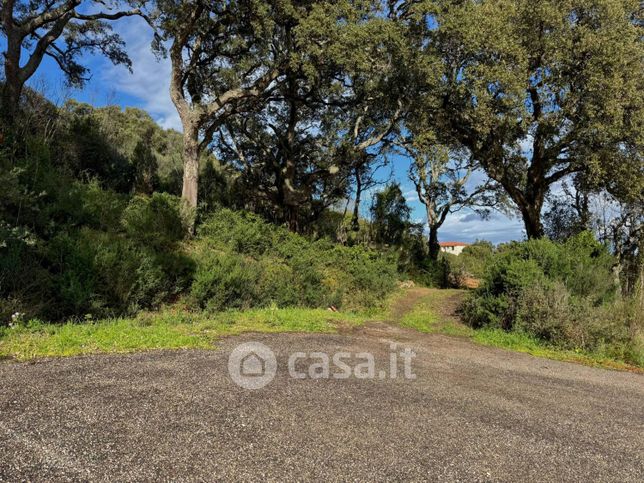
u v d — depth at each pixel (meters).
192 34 16.59
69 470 2.39
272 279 12.24
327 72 17.41
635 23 16.27
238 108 19.12
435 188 29.91
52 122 16.41
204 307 9.56
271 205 26.25
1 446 2.56
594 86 13.88
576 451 3.45
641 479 3.04
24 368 4.04
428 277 26.97
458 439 3.42
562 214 22.88
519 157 17.83
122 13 17.27
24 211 8.41
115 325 6.62
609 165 15.20
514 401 4.72
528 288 10.54
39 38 18.81
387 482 2.63
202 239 14.71
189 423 3.16
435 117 17.94
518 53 14.16
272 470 2.62
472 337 10.25
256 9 14.25
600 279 11.18
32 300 6.62
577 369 7.33
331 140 25.14
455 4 15.50
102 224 10.65
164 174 24.50
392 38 14.54
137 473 2.43
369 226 31.64
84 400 3.38
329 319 10.40
